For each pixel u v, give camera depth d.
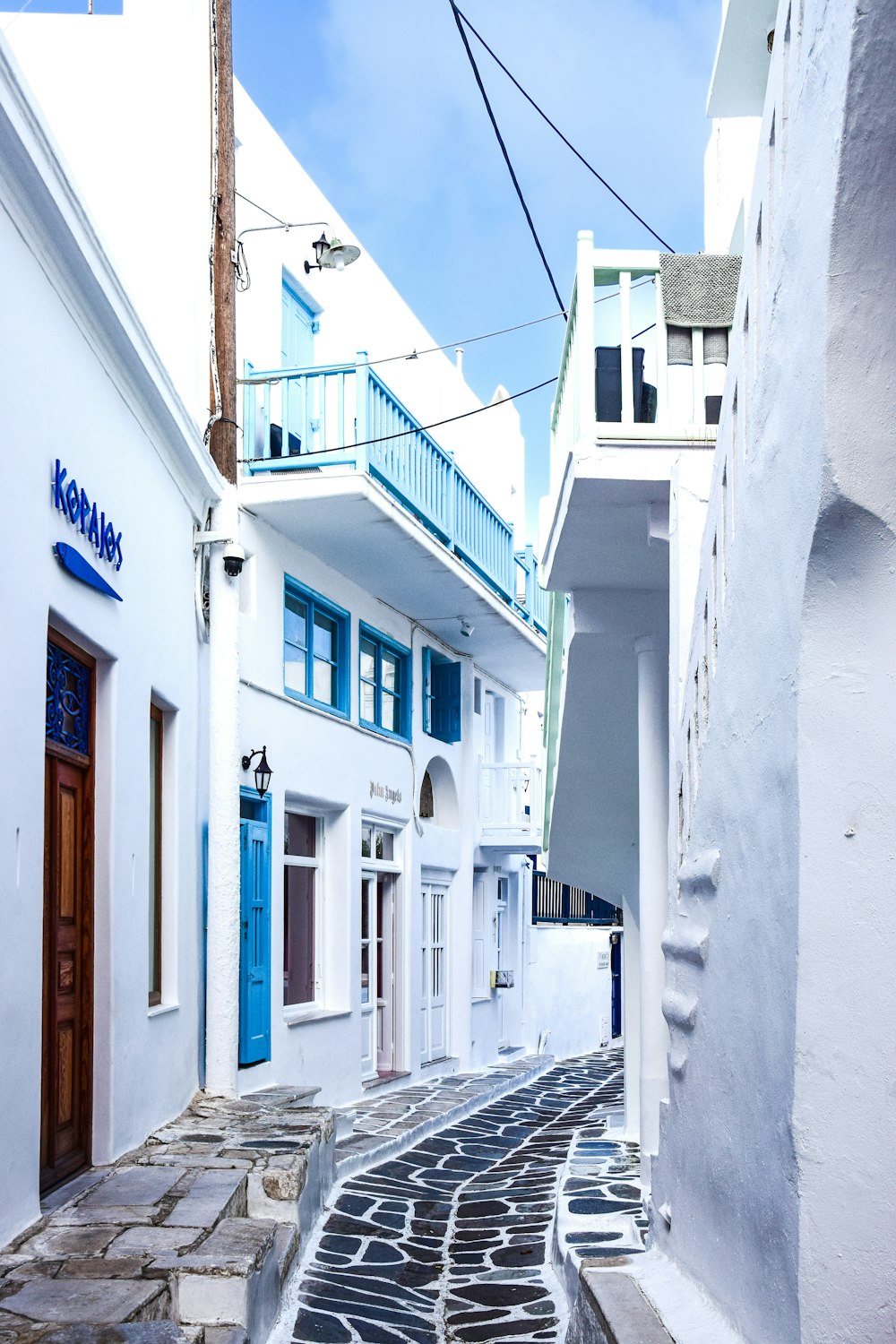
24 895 4.96
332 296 13.85
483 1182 9.43
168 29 9.80
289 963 11.67
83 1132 6.34
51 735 5.93
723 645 3.97
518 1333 5.51
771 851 3.32
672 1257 4.66
